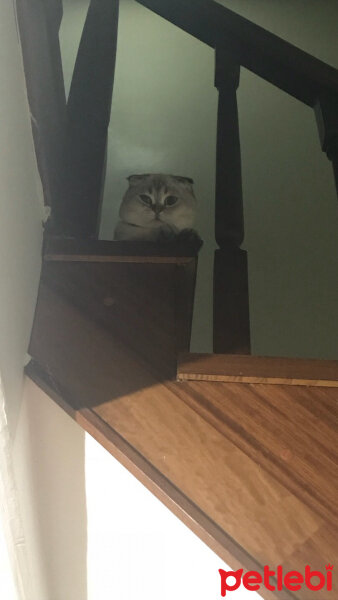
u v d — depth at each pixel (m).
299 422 0.85
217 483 0.78
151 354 0.92
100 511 0.81
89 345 0.92
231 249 1.22
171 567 0.79
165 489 0.77
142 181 1.65
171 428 0.83
